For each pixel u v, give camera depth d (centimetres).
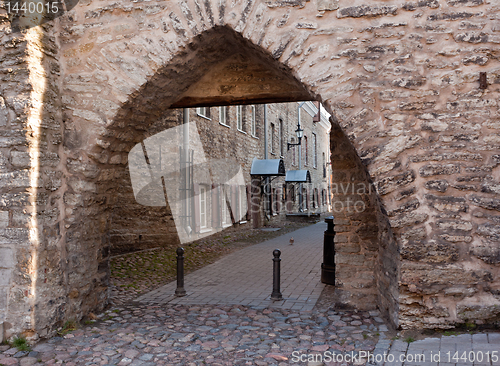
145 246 1050
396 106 411
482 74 399
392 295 433
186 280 726
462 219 394
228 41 500
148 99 494
